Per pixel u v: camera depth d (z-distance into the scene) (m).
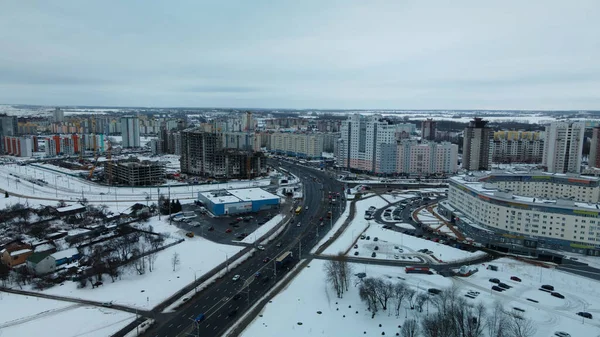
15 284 186.38
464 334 141.38
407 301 170.88
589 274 199.62
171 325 152.50
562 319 156.12
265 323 154.38
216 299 173.00
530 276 196.62
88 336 144.38
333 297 174.88
